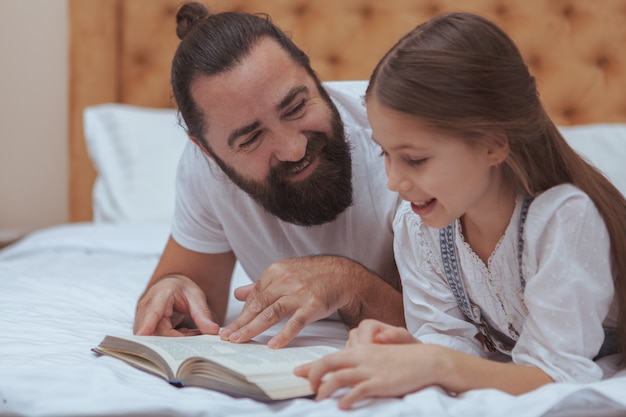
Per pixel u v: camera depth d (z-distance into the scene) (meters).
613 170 2.29
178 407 0.81
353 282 1.18
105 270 1.92
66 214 2.96
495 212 1.00
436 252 1.08
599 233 0.95
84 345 1.16
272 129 1.19
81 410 0.80
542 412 0.79
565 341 0.92
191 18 1.35
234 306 1.65
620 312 0.99
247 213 1.40
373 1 2.69
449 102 0.89
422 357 0.87
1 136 2.96
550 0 2.61
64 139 2.94
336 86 1.39
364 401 0.84
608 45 2.60
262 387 0.85
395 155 0.93
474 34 0.93
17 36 2.93
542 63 2.62
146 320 1.25
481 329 1.11
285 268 1.17
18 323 1.30
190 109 1.25
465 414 0.80
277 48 1.21
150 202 2.53
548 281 0.93
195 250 1.46
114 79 2.81
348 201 1.29
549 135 0.98
